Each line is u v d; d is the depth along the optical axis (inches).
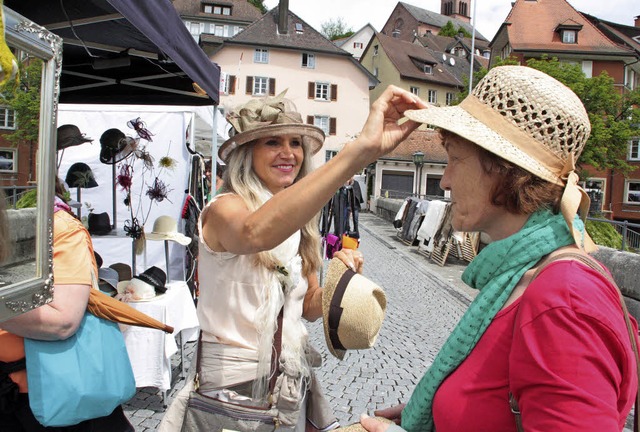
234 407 66.4
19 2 112.4
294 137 74.1
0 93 50.6
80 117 236.5
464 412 44.1
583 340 36.7
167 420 69.9
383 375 188.1
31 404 67.1
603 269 41.6
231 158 72.9
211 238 66.9
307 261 76.1
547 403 37.0
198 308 71.4
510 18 1637.6
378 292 70.6
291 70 1673.2
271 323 67.0
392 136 53.6
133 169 238.1
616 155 1107.3
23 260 56.3
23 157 55.7
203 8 2561.5
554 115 43.5
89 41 151.7
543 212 44.8
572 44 1558.8
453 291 346.9
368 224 858.1
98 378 71.2
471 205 47.4
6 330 64.4
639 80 1727.4
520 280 43.9
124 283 154.0
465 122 46.3
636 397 41.0
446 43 3201.3
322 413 78.0
